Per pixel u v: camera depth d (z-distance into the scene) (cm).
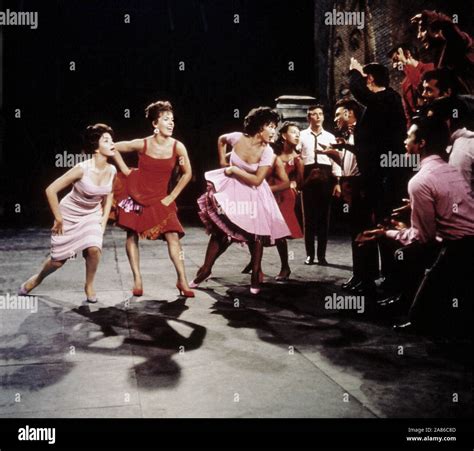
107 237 883
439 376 276
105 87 1709
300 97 1001
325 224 612
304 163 612
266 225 452
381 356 307
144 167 433
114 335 345
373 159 441
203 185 1645
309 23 1552
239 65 1680
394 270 425
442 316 328
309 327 365
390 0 976
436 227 321
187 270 582
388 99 434
